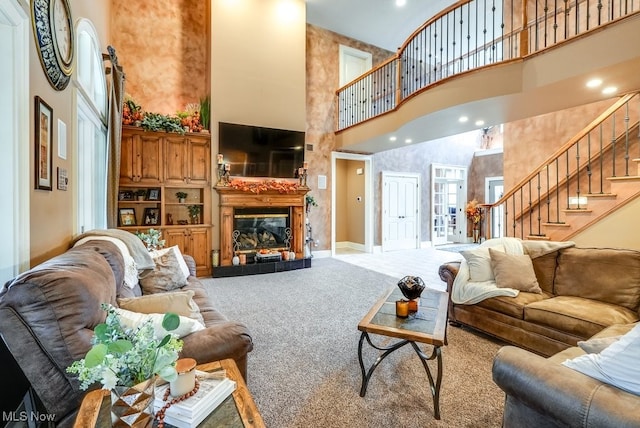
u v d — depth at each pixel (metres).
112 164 4.01
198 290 3.01
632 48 2.89
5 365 1.50
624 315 2.37
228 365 1.44
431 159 9.09
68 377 1.29
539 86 3.54
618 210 3.44
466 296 3.09
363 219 8.15
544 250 3.15
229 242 5.52
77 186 2.88
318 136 7.24
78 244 2.40
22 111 1.79
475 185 9.94
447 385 2.21
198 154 5.40
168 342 1.05
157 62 5.69
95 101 3.84
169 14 5.78
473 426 1.81
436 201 9.46
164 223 5.18
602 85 3.48
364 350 2.71
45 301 1.27
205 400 1.12
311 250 7.20
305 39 6.42
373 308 2.41
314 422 1.82
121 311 1.55
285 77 6.17
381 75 7.85
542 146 5.20
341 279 5.25
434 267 6.23
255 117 5.89
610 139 4.38
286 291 4.53
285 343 2.85
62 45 2.45
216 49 5.57
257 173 5.87
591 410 1.13
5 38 1.74
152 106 5.65
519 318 2.68
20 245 1.80
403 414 1.90
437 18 4.71
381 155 8.16
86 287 1.41
